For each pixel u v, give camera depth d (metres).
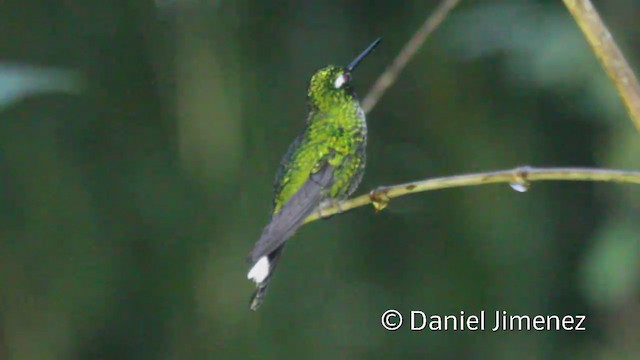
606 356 10.80
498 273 12.05
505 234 11.93
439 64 11.19
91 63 11.57
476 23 10.01
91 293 12.31
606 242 9.78
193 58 11.16
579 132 10.97
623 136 9.30
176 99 11.53
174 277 12.20
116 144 11.86
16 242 12.12
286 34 11.59
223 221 11.84
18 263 12.16
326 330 12.30
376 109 11.70
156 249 12.12
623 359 10.42
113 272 12.29
